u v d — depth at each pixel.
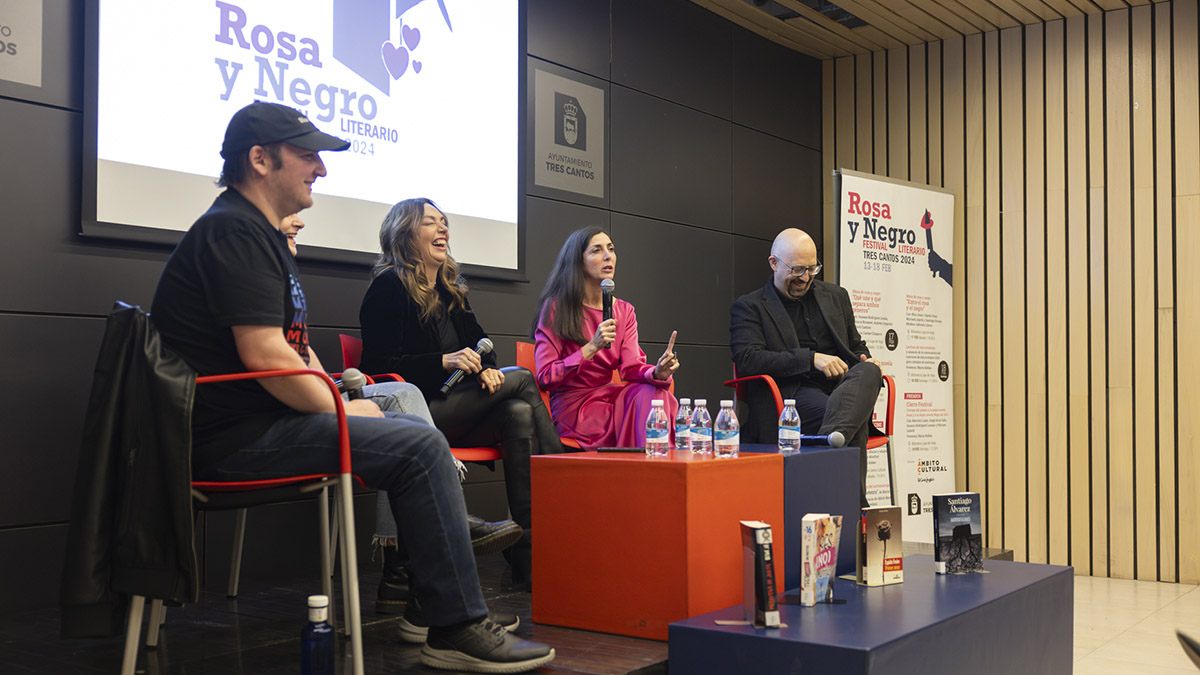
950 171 6.04
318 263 3.66
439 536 2.00
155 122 3.22
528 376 3.05
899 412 5.62
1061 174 5.67
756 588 2.18
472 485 4.32
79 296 3.06
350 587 1.88
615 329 3.38
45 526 2.97
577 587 2.54
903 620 2.23
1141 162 5.42
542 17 4.66
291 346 2.13
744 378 3.98
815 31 5.93
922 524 5.66
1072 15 5.62
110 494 1.82
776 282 4.18
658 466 2.40
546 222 4.66
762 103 5.99
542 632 2.50
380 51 3.89
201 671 2.10
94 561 1.79
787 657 2.04
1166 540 5.27
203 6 3.34
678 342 5.35
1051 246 5.69
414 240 3.13
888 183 5.65
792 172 6.21
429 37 4.09
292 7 3.61
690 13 5.50
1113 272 5.48
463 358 2.90
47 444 2.98
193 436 1.97
